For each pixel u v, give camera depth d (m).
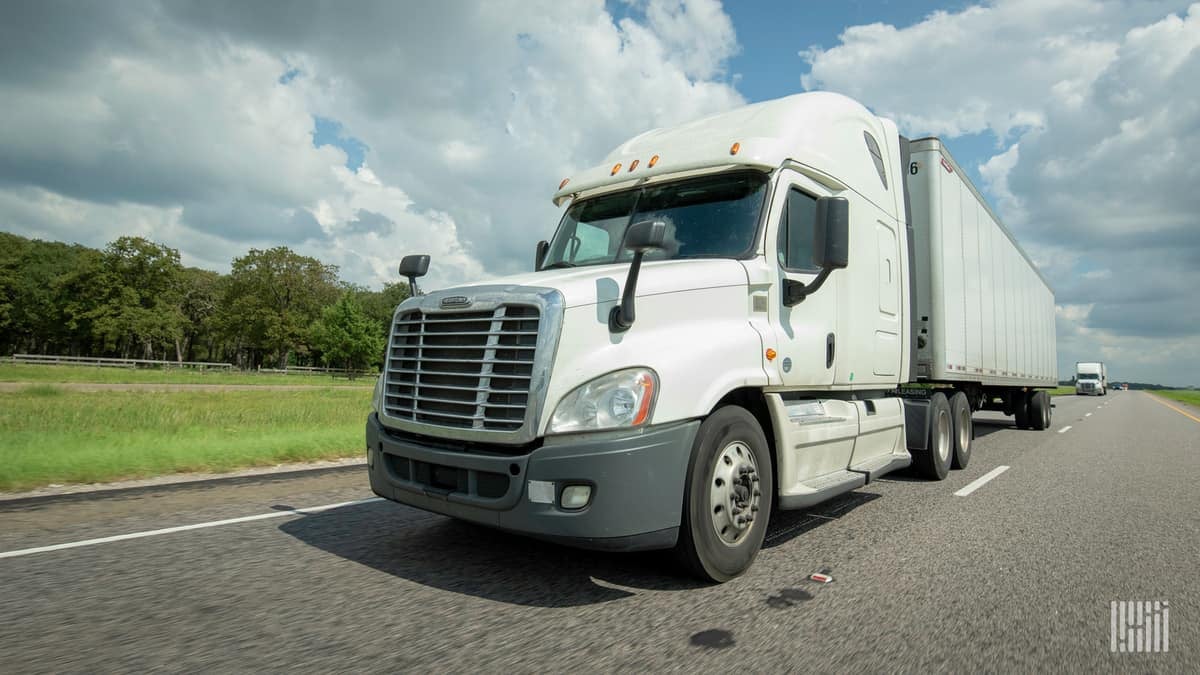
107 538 4.64
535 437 3.46
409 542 4.62
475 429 3.65
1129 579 4.08
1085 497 6.87
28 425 11.81
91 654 2.78
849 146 5.95
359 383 52.16
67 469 6.84
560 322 3.53
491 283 4.01
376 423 4.38
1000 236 11.70
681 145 5.33
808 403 5.12
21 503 5.77
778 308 4.67
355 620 3.21
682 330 3.93
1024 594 3.77
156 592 3.56
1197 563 4.45
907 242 7.17
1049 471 8.77
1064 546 4.85
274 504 5.84
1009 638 3.14
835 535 5.11
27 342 85.62
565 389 3.49
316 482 7.01
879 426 6.14
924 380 8.29
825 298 5.27
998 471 8.75
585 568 4.10
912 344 7.29
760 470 4.20
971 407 11.25
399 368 4.24
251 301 73.62
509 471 3.49
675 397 3.65
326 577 3.85
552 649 2.91
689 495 3.69
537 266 5.84
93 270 71.06
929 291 8.28
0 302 79.25
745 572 4.11
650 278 3.92
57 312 73.31
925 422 7.66
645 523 3.46
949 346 8.56
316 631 3.06
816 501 4.70
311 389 35.84
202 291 85.19
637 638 3.05
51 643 2.88
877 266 6.24
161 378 44.25
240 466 8.06
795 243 4.96
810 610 3.46
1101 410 29.11
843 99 6.16
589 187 5.50
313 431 11.06
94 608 3.31
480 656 2.82
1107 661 2.91
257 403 20.19
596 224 5.31
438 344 3.95
